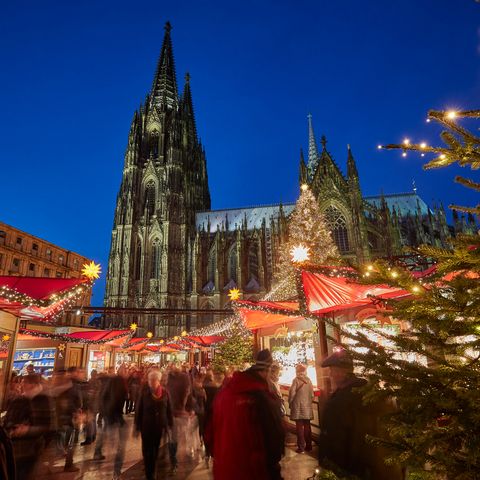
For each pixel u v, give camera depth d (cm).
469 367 387
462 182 464
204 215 10088
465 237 390
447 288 413
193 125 11581
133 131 9806
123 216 8938
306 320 1733
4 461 506
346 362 433
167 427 1156
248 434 488
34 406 870
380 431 465
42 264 6141
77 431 1645
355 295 1326
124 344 4206
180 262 8712
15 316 1861
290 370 1986
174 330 7894
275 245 7838
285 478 1037
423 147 453
